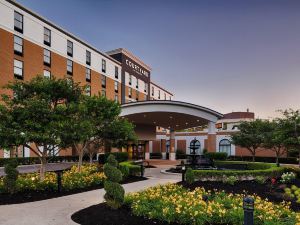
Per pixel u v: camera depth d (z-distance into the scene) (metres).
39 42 31.28
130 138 18.88
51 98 13.27
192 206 7.45
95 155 34.44
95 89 41.03
